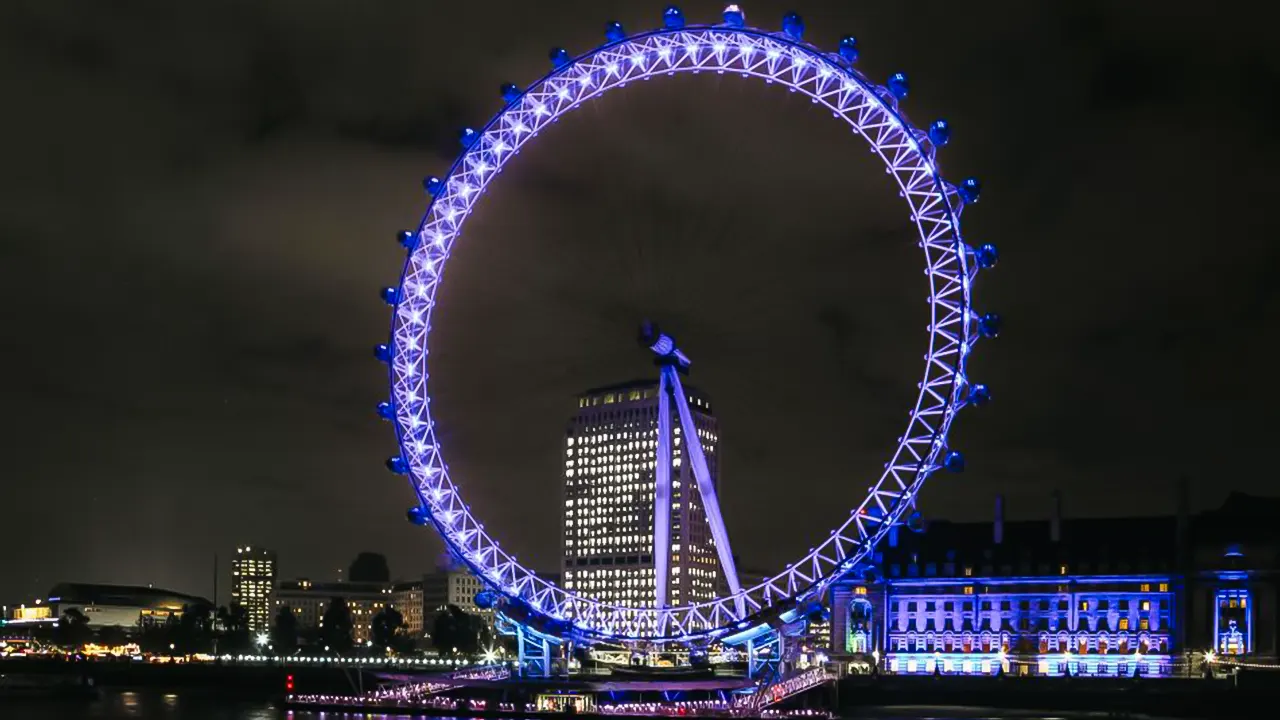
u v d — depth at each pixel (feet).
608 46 453.17
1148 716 587.68
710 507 471.62
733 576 472.03
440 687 565.94
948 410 430.61
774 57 437.58
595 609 512.63
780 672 488.02
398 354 478.59
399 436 476.13
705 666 617.62
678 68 445.78
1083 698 609.01
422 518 477.77
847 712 601.21
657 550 481.87
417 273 480.64
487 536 490.49
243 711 608.19
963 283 428.56
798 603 459.32
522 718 506.07
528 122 472.03
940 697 631.15
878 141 433.07
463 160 473.67
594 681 523.29
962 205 432.25
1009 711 609.42
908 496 437.58
